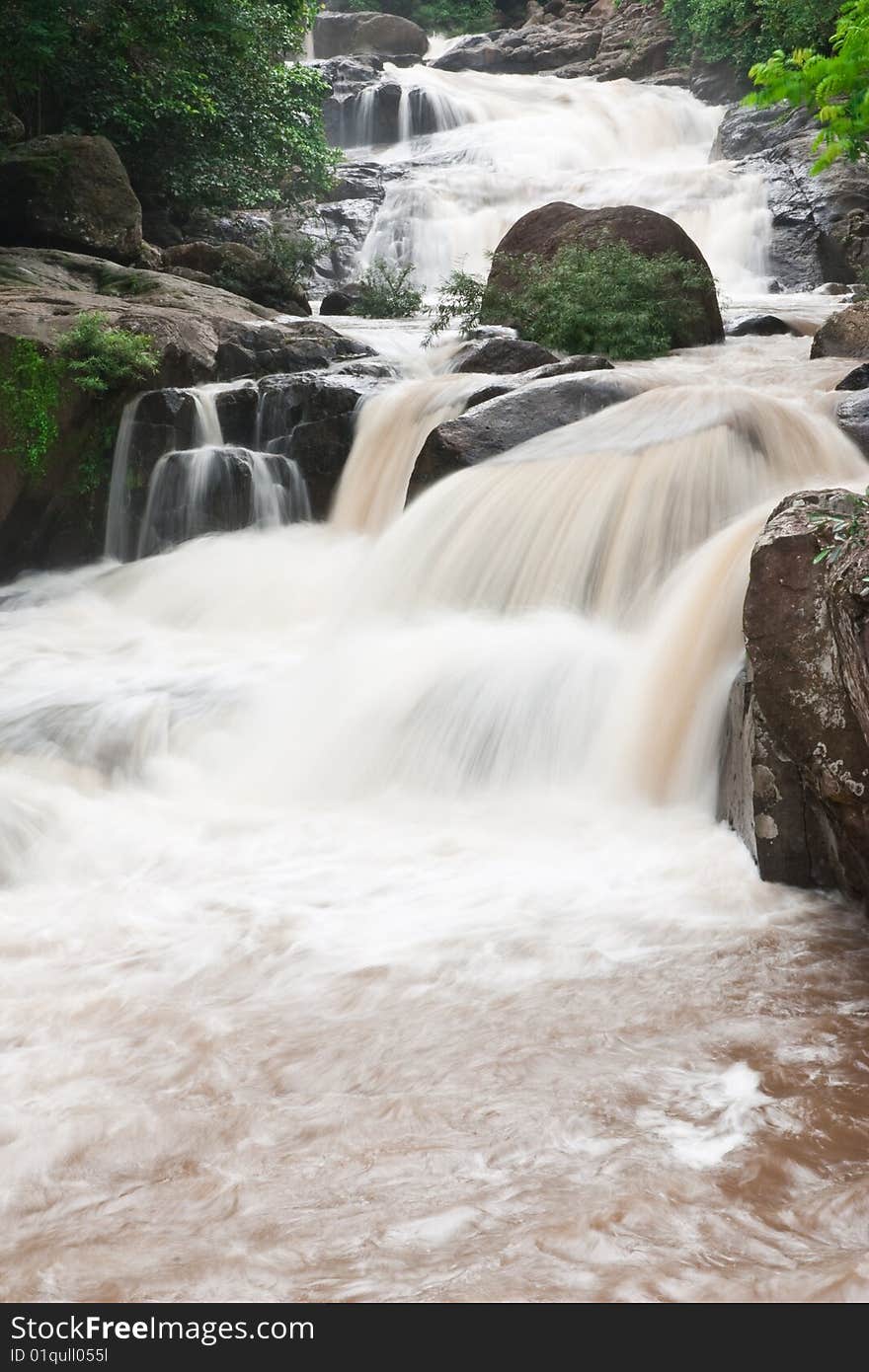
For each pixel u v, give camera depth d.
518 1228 3.28
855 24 6.23
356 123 44.72
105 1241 3.34
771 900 5.71
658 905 5.65
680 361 16.33
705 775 6.97
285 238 30.80
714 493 9.75
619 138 42.06
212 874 6.28
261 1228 3.35
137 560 15.24
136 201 23.50
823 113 6.57
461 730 7.76
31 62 24.98
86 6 25.62
